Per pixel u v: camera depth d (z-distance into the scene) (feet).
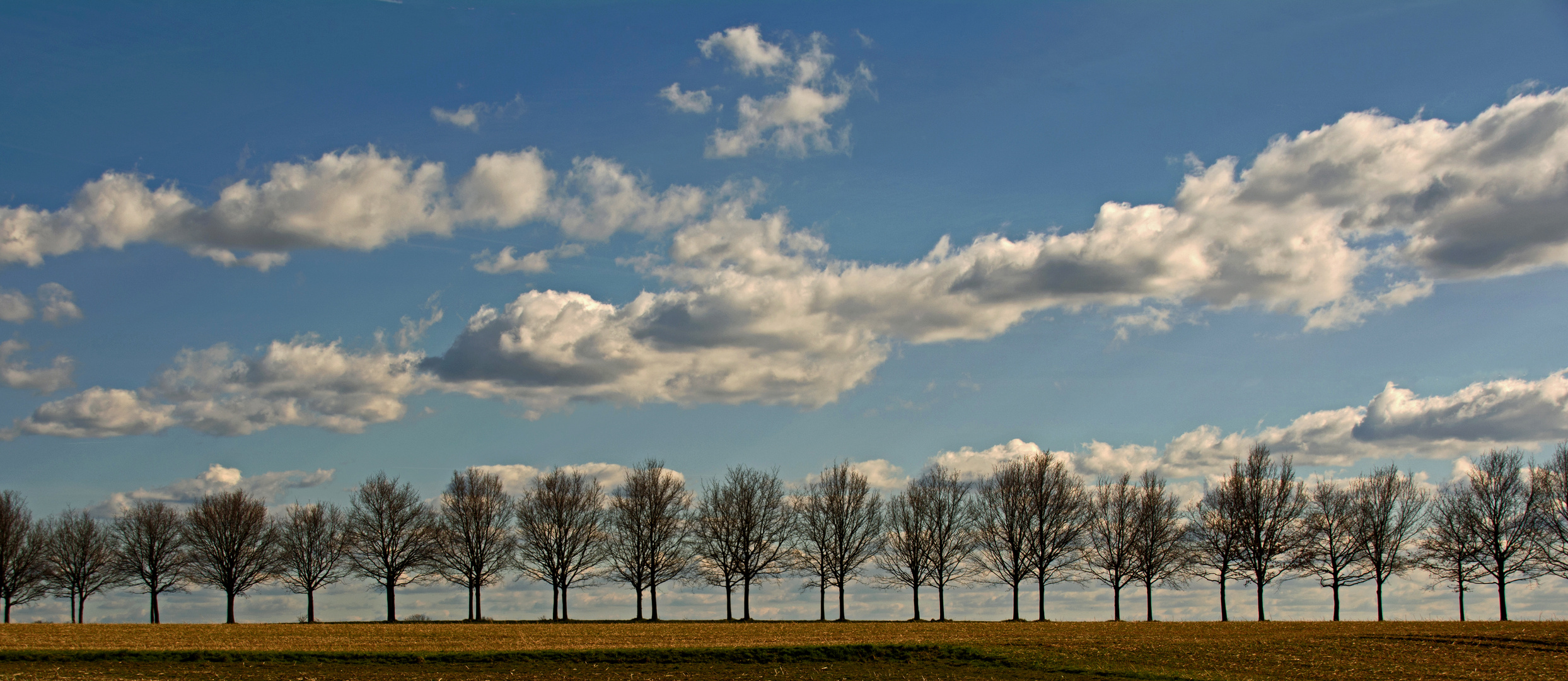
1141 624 226.58
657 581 276.00
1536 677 133.59
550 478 281.13
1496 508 248.93
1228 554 261.44
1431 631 181.68
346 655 147.13
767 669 143.74
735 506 278.05
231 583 284.20
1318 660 150.00
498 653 150.10
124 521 291.79
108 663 138.51
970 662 151.23
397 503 281.33
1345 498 262.67
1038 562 267.39
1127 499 269.64
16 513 287.07
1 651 142.41
